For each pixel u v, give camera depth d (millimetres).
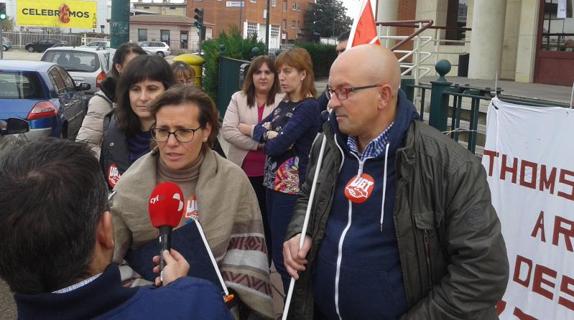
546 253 2961
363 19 2514
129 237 2275
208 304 1346
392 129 2047
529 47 11438
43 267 1210
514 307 3158
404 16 16234
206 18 75938
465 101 6199
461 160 1988
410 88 4598
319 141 2445
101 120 3639
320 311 2387
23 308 1219
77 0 67812
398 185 2010
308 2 85812
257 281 2260
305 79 3908
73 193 1225
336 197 2207
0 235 1190
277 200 3904
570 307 2842
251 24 75625
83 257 1239
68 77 10266
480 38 11016
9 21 67812
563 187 2852
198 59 10680
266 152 3861
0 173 1245
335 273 2145
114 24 13609
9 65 8461
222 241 2268
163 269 1668
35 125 7902
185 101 2266
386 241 2076
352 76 2031
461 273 1949
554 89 9234
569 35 10734
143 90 2975
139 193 2270
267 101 4355
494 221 1971
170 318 1275
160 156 2357
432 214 2006
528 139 3043
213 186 2305
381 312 2084
